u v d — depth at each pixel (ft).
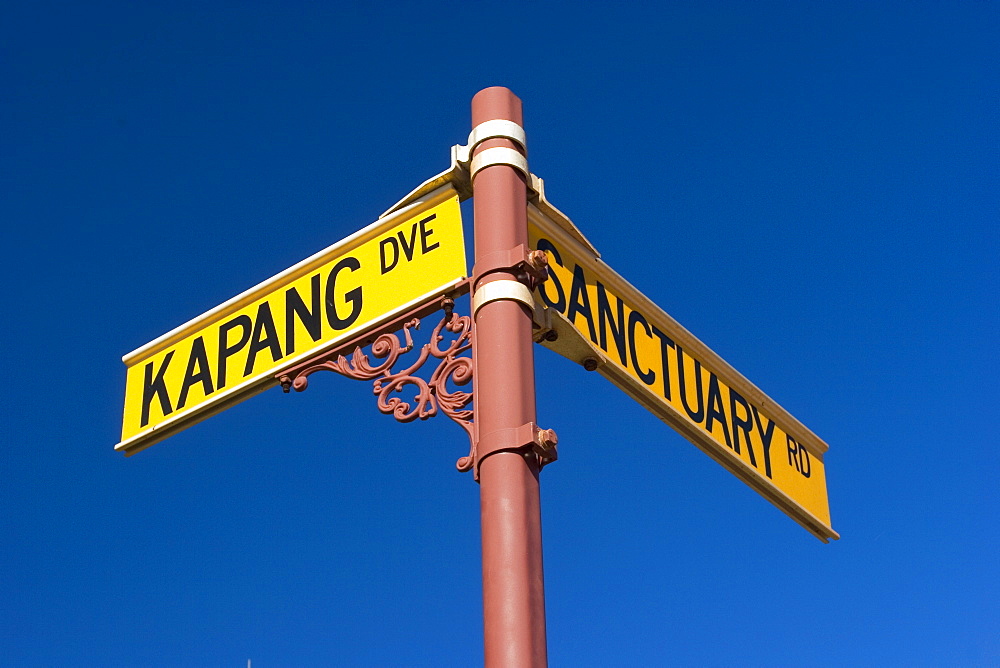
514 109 17.52
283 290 18.69
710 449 19.49
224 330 19.13
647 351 18.63
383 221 17.79
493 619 13.34
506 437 14.39
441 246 16.93
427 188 17.53
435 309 16.60
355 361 17.06
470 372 15.56
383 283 17.37
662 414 18.52
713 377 20.35
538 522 14.11
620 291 18.56
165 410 19.11
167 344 19.79
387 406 16.22
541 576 13.75
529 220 17.13
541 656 13.21
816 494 22.43
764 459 21.02
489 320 15.44
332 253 18.30
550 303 16.81
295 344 17.92
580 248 17.97
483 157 16.92
